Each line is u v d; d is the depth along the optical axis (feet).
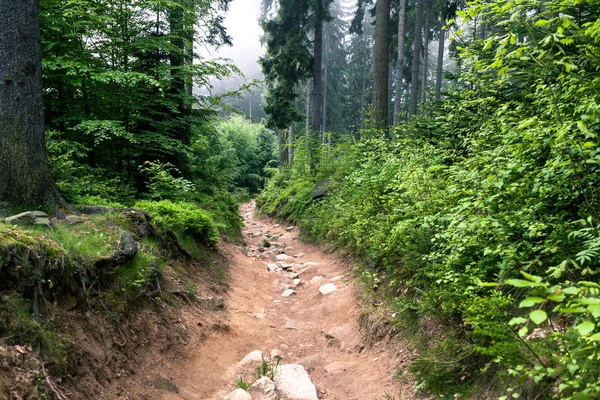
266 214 60.44
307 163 56.13
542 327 9.23
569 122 8.86
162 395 11.56
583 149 8.82
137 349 12.62
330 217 34.35
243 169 105.09
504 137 12.41
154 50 30.63
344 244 29.07
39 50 16.11
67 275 11.43
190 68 28.73
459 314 12.16
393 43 69.15
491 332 8.13
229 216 37.14
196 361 14.07
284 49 64.80
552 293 4.62
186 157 37.73
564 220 10.58
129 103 28.63
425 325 13.70
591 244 8.38
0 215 14.15
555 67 11.37
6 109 15.07
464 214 11.76
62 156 21.56
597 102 9.64
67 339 10.28
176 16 31.96
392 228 19.02
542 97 12.44
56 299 10.89
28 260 10.38
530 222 10.34
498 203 11.51
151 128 31.94
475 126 19.39
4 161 14.99
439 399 10.77
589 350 7.14
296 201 49.42
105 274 13.05
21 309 9.64
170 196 28.32
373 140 31.50
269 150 124.47
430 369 11.38
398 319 15.24
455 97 25.31
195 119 33.35
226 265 25.44
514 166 10.38
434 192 16.80
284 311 21.62
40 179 15.71
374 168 27.04
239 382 13.03
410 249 16.05
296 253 35.58
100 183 24.58
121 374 11.31
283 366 14.29
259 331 18.12
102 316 12.03
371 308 17.47
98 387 10.27
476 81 19.15
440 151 21.62
